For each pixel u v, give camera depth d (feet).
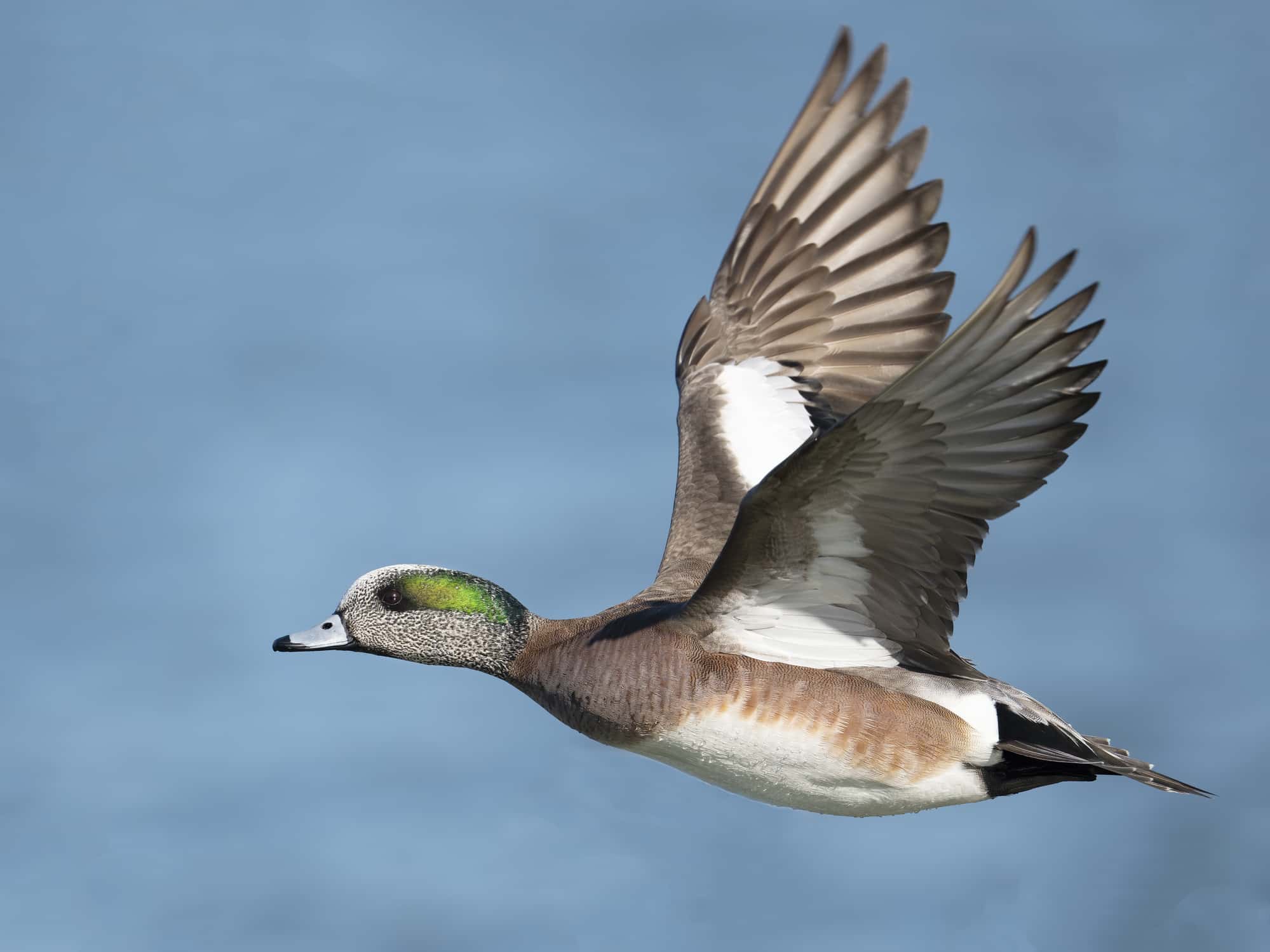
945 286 27.50
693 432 28.99
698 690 24.54
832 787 24.70
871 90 27.71
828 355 28.35
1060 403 21.06
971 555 22.53
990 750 24.21
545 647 26.86
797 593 23.97
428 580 27.43
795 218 28.50
